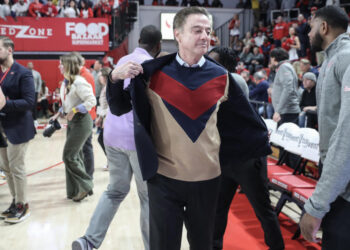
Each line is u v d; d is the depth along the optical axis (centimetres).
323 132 168
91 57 1141
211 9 1383
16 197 327
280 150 400
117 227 312
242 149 180
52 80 1119
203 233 170
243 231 302
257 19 1326
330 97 164
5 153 327
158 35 247
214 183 168
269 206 244
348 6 927
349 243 135
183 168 161
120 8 1137
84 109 344
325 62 176
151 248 171
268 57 1058
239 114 175
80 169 370
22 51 1082
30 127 320
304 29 900
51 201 378
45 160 567
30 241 284
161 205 164
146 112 164
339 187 125
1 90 294
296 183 294
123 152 238
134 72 153
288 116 425
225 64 252
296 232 283
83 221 325
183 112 160
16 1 1076
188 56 161
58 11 1122
